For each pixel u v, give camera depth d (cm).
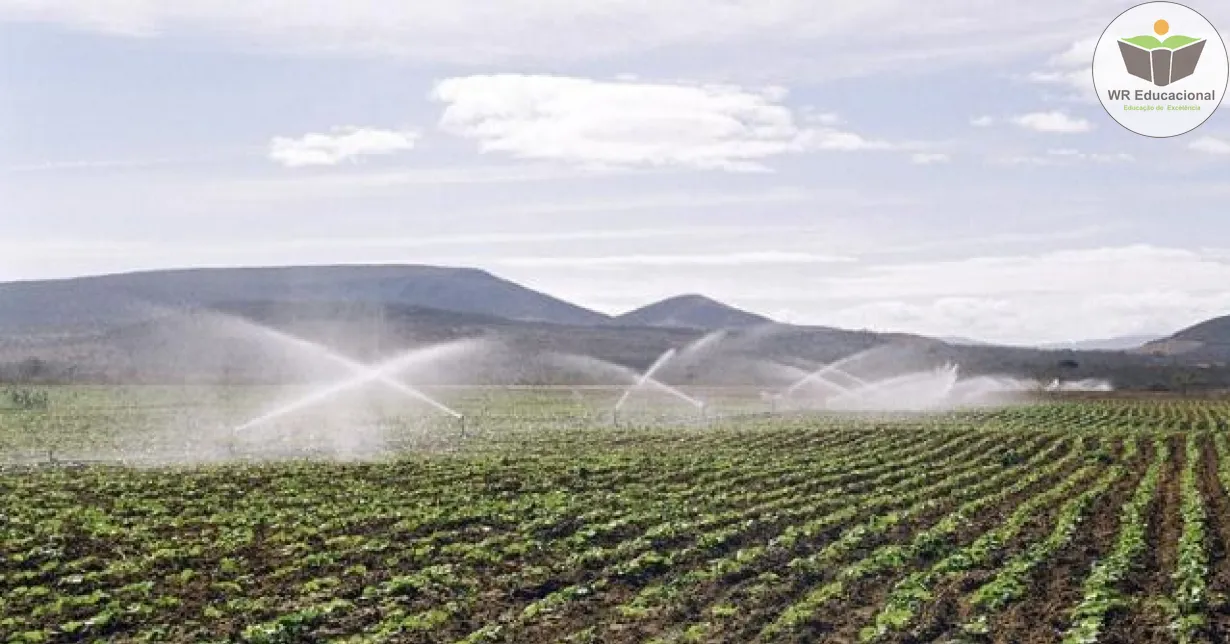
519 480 4075
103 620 2188
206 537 2997
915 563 2769
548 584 2580
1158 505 3662
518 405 9456
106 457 5025
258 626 2169
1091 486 4062
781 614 2300
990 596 2356
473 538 3048
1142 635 2128
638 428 6681
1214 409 8919
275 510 3412
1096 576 2523
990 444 5734
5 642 2080
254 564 2714
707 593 2486
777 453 5112
